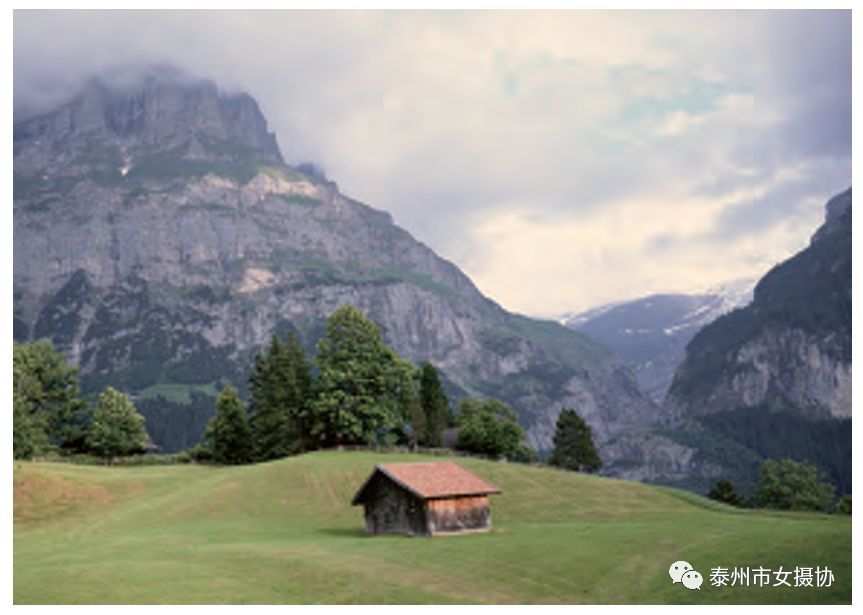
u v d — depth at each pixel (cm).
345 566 4647
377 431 12431
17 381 12325
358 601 3869
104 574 4400
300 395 12331
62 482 8569
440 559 4809
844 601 3462
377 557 4934
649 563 4406
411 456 10644
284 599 3928
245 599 3912
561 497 8731
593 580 4144
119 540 6181
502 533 6056
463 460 10381
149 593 4000
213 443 12631
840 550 4197
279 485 8788
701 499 9269
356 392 12000
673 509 8412
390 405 12150
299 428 12331
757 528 5716
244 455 12662
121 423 12912
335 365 12006
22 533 7075
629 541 5069
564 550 4853
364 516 7475
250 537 6419
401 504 6456
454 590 4050
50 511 7856
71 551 5628
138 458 12506
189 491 8431
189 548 5491
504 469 9894
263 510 7919
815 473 12288
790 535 4831
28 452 11844
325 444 12356
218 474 9538
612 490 9256
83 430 13150
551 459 14462
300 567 4644
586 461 14362
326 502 8312
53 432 13062
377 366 12050
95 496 8444
